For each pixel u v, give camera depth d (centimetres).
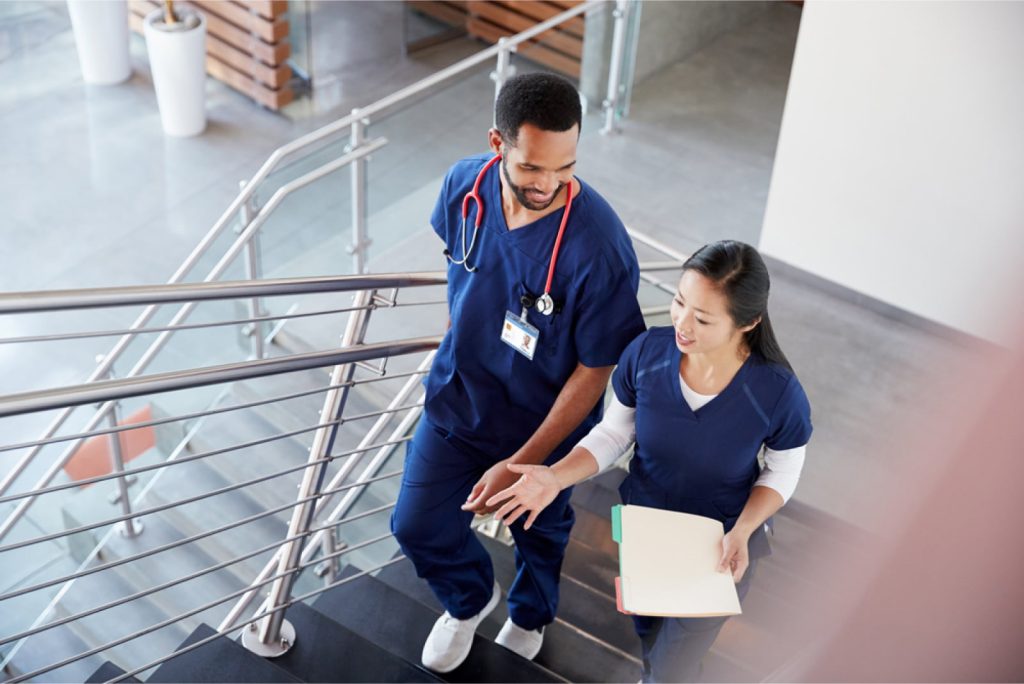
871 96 441
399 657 243
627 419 209
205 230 634
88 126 706
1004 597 24
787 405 190
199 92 691
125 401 456
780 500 200
